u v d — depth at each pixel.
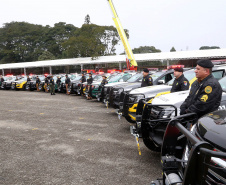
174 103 4.09
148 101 4.97
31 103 12.19
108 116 8.22
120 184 3.31
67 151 4.70
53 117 8.24
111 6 22.52
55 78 20.91
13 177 3.60
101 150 4.72
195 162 1.81
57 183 3.38
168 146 2.60
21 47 91.00
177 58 31.38
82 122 7.32
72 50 49.59
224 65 5.76
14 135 5.98
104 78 12.10
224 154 1.58
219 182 1.81
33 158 4.36
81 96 15.67
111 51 55.59
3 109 10.36
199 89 3.31
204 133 2.18
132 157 4.32
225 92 4.23
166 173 2.30
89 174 3.65
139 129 3.94
